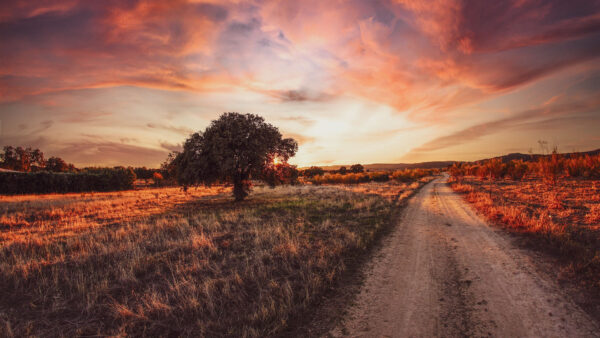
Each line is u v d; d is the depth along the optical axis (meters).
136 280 5.71
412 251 7.37
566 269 5.45
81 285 5.37
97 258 7.15
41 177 32.56
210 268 6.24
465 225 10.38
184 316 4.36
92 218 13.63
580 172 26.75
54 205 17.67
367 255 7.20
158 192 32.19
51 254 7.70
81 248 7.94
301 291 5.02
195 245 7.83
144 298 4.99
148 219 12.91
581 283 4.81
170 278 5.88
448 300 4.58
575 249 6.32
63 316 4.48
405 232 9.61
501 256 6.59
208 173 18.48
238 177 20.05
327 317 4.25
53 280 5.80
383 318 4.13
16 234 10.23
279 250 7.35
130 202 20.22
